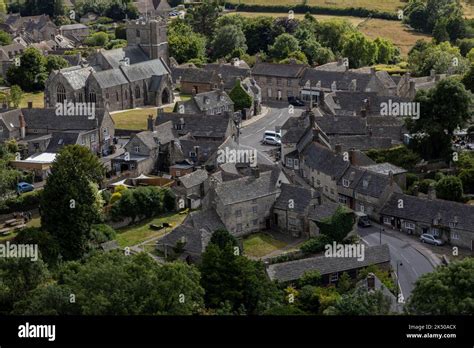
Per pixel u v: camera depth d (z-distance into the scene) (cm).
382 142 18838
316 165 17662
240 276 11712
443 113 18462
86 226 14488
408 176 17325
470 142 19938
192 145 18762
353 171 16788
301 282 12812
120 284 10738
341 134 19625
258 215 15700
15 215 16500
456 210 15125
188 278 11112
